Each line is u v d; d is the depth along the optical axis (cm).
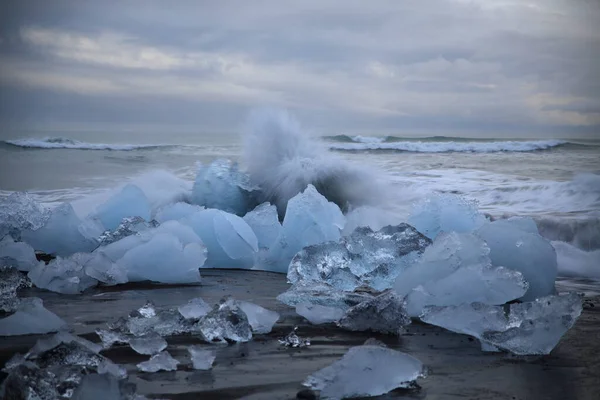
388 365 231
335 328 313
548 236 662
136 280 420
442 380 241
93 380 206
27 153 1780
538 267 382
